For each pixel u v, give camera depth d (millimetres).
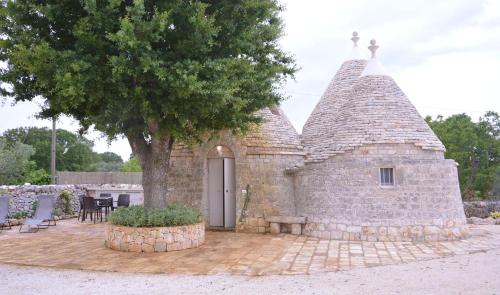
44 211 16844
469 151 36375
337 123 15742
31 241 13477
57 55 9461
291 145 16609
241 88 11609
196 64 9750
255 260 10484
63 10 10086
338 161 14375
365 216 13695
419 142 13961
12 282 8430
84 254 11266
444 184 13969
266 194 15789
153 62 9352
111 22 9734
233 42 11203
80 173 30438
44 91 10992
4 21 10070
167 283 8250
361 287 7770
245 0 11125
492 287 7719
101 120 10555
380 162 13844
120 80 9953
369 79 15930
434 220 13594
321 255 11141
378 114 14695
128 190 25328
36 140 54875
